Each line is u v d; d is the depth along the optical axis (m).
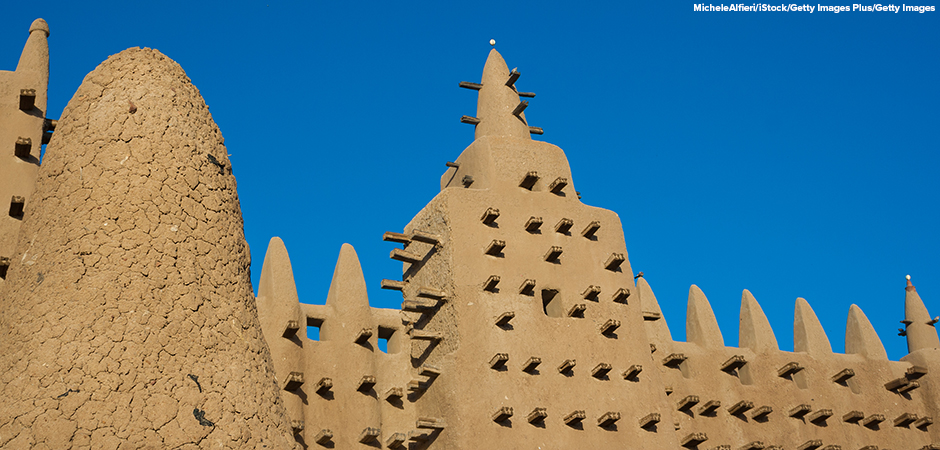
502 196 13.89
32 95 12.09
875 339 17.61
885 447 16.42
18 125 12.23
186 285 9.70
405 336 13.95
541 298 13.45
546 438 12.45
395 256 13.62
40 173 10.45
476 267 13.22
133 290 9.38
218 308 9.85
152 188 10.00
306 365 12.84
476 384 12.46
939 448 16.64
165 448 8.72
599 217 14.53
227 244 10.36
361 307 13.64
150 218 9.84
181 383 9.11
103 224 9.67
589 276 13.97
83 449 8.49
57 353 8.91
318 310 13.41
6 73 12.48
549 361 13.02
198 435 8.91
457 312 12.84
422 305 13.16
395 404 13.27
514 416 12.42
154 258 9.65
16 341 9.13
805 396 16.27
